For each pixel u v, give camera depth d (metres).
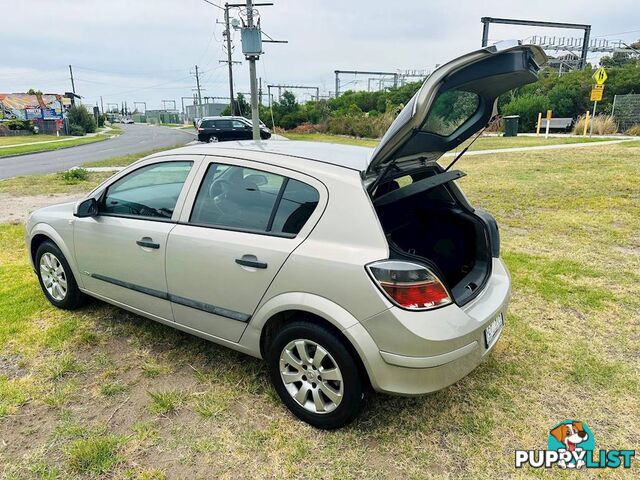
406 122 2.09
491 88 2.43
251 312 2.57
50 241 3.84
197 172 2.87
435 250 3.10
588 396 2.76
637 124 23.36
